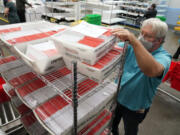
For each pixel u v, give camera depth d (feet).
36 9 9.25
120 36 2.54
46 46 3.07
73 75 1.90
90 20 9.52
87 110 2.76
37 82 3.53
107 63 2.43
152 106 8.01
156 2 22.59
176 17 24.02
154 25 3.22
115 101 3.55
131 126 4.48
